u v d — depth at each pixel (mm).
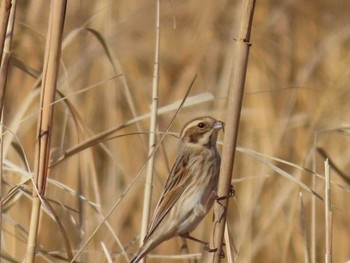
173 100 16438
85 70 14773
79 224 10391
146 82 16594
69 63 15125
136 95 15242
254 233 13016
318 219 13344
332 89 13711
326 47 16266
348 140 14000
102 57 14875
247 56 7566
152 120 9555
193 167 9570
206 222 13430
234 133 7648
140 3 17188
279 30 17750
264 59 16625
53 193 12609
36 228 8219
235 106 7621
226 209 7711
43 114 8195
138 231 13266
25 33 14445
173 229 9523
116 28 16047
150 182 9570
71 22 15766
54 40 8102
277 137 14078
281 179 13648
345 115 13688
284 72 16656
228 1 17750
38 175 8258
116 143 14383
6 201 9266
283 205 13008
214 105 14938
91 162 10391
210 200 9648
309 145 13406
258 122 14797
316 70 16016
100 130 14680
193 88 16625
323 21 17953
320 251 13344
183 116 15266
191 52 17078
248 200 13531
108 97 14875
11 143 10133
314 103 15195
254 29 17688
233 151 7668
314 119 13664
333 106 13695
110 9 15766
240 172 14031
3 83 8289
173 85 16891
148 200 9562
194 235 13367
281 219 12914
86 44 15336
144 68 17016
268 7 18141
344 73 13836
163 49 17359
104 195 13648
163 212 9531
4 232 11109
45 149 8227
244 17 7520
